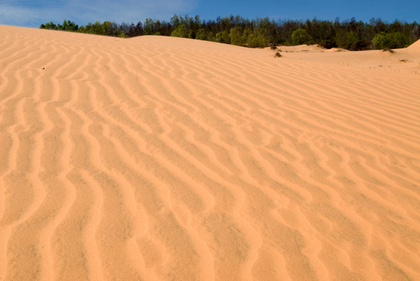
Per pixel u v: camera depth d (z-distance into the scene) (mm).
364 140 3939
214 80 6039
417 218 2506
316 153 3543
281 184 2896
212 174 3000
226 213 2471
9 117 3916
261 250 2121
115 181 2803
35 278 1850
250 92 5504
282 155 3447
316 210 2553
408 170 3268
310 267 1998
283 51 23188
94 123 3936
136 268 1942
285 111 4754
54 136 3545
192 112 4488
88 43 9188
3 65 5855
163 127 3961
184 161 3207
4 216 2309
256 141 3750
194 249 2105
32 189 2633
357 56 17812
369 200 2719
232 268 1969
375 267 2018
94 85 5258
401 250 2168
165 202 2564
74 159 3115
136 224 2307
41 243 2094
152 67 6605
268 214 2482
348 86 6312
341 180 3018
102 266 1946
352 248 2168
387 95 5875
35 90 4832
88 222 2297
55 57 6773
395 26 35969
